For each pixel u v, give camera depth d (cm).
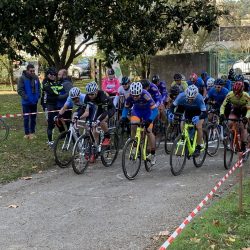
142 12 1274
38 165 818
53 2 1158
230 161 830
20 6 1140
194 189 673
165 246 335
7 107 1805
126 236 482
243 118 794
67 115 944
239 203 542
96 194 645
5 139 1046
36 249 451
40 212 566
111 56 1291
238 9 2570
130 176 732
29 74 1034
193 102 790
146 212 562
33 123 1073
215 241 450
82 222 527
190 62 1769
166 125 1037
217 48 2917
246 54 3055
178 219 535
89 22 1198
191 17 1341
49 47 1372
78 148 762
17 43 1282
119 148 900
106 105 795
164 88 1109
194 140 796
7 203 605
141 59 1853
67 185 696
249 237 461
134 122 755
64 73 973
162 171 800
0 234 493
